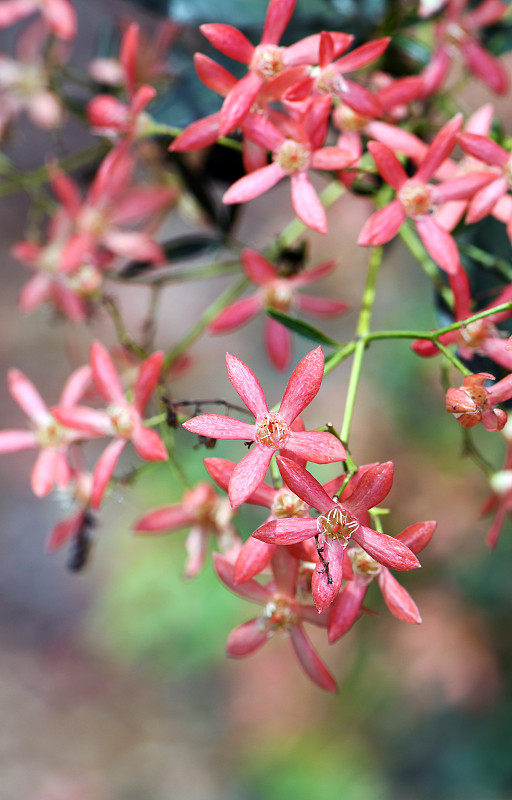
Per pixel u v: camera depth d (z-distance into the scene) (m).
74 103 0.39
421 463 0.81
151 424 0.32
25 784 1.11
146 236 0.37
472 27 0.35
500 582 0.78
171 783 1.06
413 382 0.85
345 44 0.30
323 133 0.30
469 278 0.33
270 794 0.90
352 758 0.89
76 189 0.37
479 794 0.82
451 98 0.36
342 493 0.28
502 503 0.33
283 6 0.30
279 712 0.97
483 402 0.28
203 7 0.35
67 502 0.36
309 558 0.28
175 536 0.99
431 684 0.82
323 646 0.90
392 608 0.28
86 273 0.36
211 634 0.93
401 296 0.88
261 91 0.30
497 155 0.30
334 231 0.86
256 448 0.28
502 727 0.82
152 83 0.38
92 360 0.32
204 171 0.36
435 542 0.79
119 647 1.00
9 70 0.39
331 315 0.36
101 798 1.07
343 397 0.90
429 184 0.32
